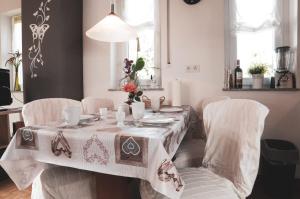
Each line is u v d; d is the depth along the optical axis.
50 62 2.71
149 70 2.85
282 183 1.95
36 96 2.79
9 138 2.51
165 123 1.35
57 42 2.67
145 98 2.34
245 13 2.53
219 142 1.30
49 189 1.28
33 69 2.80
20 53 3.59
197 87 2.57
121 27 1.94
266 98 2.37
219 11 2.48
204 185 1.07
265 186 2.06
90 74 3.00
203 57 2.54
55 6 2.66
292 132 2.31
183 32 2.59
